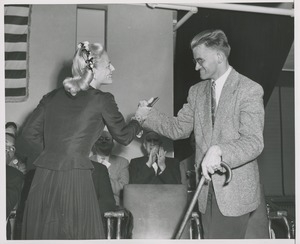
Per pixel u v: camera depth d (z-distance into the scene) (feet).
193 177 13.28
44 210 7.76
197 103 7.81
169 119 8.54
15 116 14.65
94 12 15.43
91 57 8.07
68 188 7.78
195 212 8.40
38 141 8.19
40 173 7.93
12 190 9.21
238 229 7.33
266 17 12.89
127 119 15.25
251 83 7.32
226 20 13.64
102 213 9.35
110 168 12.92
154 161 13.01
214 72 7.61
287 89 20.34
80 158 7.85
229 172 6.48
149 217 8.54
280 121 20.43
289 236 8.35
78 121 7.88
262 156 20.35
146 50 15.47
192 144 14.16
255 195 7.39
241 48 13.44
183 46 15.35
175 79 15.70
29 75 14.80
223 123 7.29
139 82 15.39
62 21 15.03
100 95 8.08
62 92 8.13
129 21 15.43
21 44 14.71
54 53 14.98
